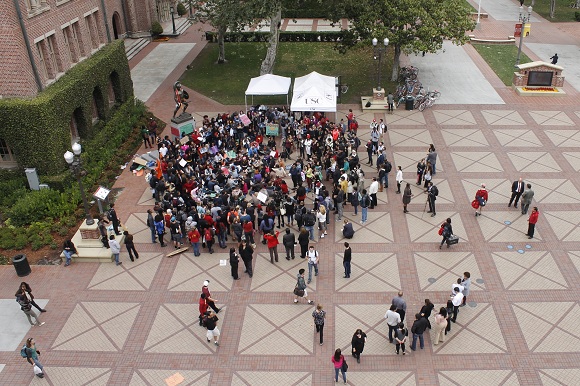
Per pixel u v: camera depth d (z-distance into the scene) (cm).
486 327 1764
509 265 2047
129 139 3212
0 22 2370
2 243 2262
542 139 3034
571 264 2041
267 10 3431
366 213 2331
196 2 4244
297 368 1638
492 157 2859
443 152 2934
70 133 2816
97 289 2012
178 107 3117
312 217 2184
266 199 2283
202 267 2116
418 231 2273
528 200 2305
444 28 3591
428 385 1559
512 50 4653
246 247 1992
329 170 2612
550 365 1614
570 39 4931
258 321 1828
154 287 2012
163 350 1728
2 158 2703
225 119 3125
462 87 3844
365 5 3578
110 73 3234
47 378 1638
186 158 2759
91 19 3191
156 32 5194
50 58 2722
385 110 3506
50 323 1859
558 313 1811
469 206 2436
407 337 1733
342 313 1845
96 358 1706
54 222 2417
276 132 3103
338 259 2125
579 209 2384
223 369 1645
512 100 3591
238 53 4769
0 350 1750
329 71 4262
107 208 2511
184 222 2239
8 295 1994
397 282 1980
